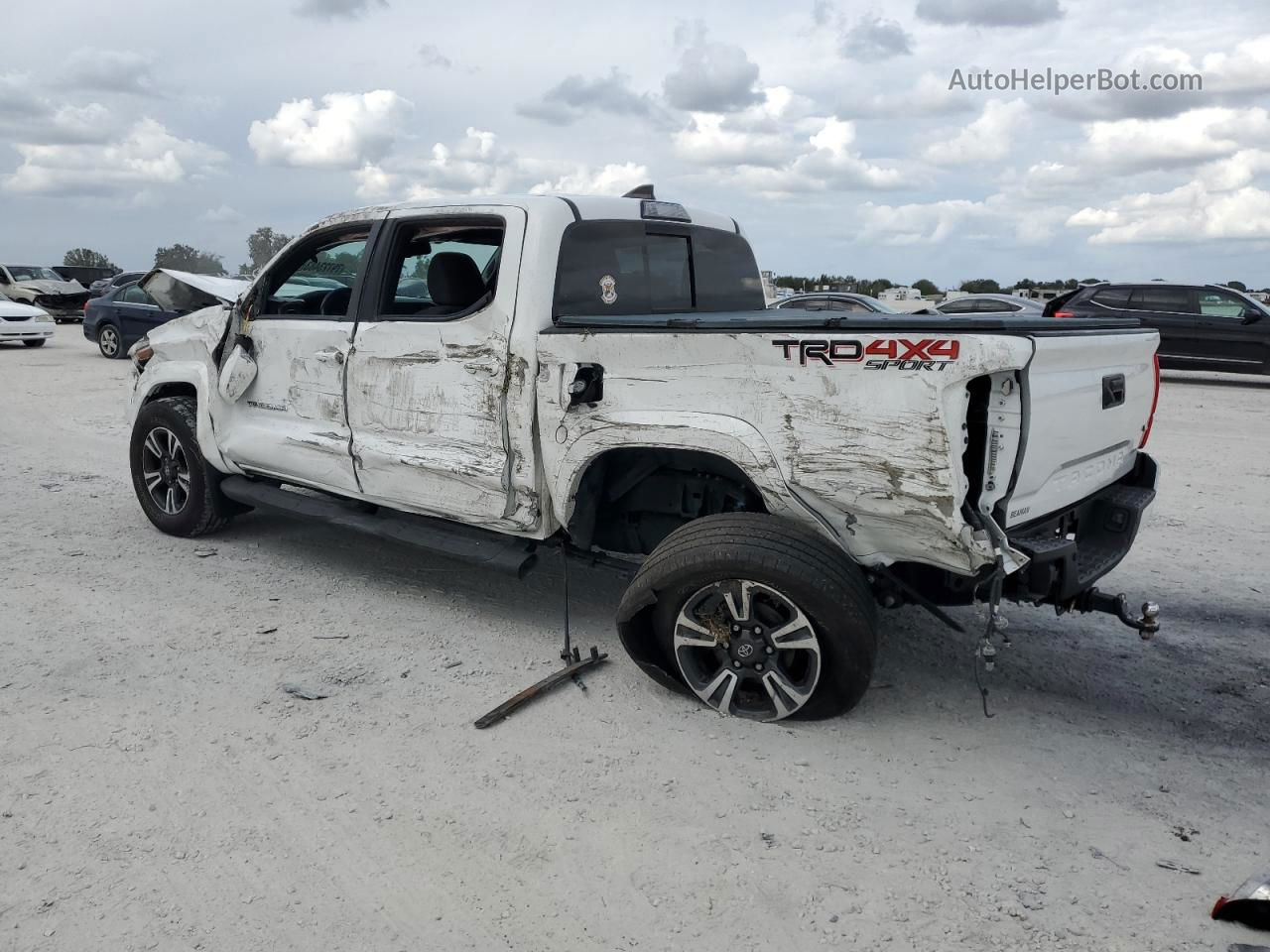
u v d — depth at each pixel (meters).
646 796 3.02
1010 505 3.13
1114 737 3.46
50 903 2.48
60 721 3.44
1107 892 2.56
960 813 2.94
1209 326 14.58
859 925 2.43
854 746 3.36
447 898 2.53
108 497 6.79
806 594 3.20
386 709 3.60
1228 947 2.34
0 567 5.14
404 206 4.36
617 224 4.20
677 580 3.40
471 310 4.02
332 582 5.02
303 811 2.92
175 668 3.91
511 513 4.02
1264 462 8.44
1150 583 5.18
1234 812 2.97
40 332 19.25
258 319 4.95
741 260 5.09
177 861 2.66
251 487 5.25
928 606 3.43
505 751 3.29
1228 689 3.88
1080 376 3.35
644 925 2.44
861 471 3.10
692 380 3.41
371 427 4.44
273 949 2.34
